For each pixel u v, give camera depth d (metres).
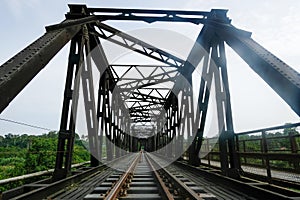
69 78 7.00
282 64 4.42
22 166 12.59
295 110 3.79
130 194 5.59
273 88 4.41
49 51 5.11
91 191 5.57
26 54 4.39
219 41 7.87
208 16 8.60
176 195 5.53
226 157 6.93
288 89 3.88
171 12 8.90
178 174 9.16
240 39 5.96
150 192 5.91
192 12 8.97
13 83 3.57
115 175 8.85
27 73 4.06
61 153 6.38
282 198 3.85
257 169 8.27
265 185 5.31
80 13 7.90
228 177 6.49
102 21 8.86
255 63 5.10
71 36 6.66
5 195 4.66
